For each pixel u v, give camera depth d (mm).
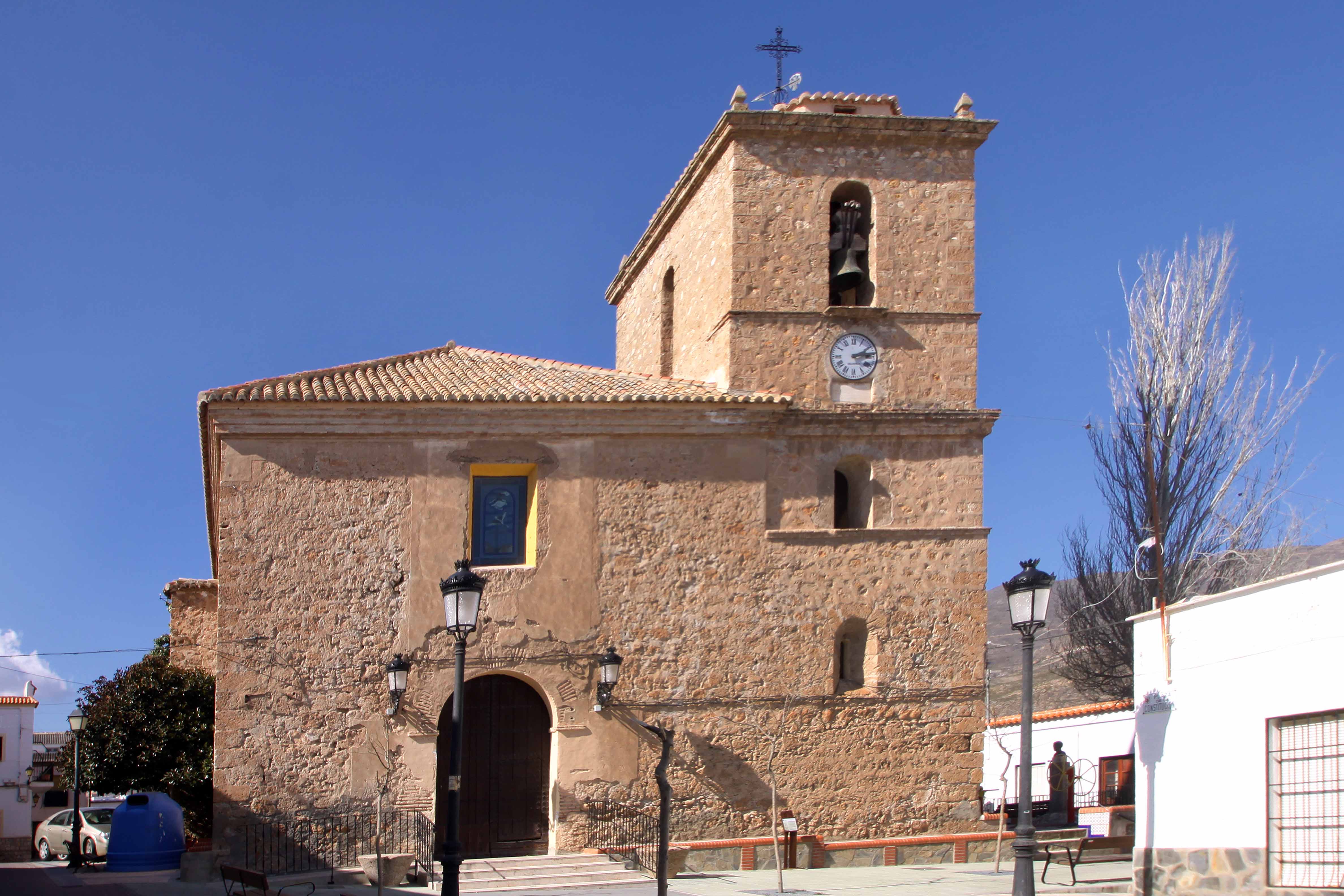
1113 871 23875
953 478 27312
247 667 24734
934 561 26953
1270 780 16641
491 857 25016
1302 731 16344
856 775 26062
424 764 24844
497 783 25562
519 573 25734
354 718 24828
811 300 27828
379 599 25297
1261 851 16656
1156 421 35781
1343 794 15602
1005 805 31406
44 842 35094
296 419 25500
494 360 29828
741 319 27609
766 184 28125
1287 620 16562
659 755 25625
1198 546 34969
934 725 26438
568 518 26062
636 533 26250
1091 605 37719
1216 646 17828
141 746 29516
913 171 28562
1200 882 17812
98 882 23969
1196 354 35812
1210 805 17734
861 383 27719
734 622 26219
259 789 24375
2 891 22594
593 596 25922
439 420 25906
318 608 25094
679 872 24422
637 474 26453
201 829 30266
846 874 24297
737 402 26438
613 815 25234
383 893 21562
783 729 26000
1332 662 15734
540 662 25484
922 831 26109
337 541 25359
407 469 25781
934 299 28125
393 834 24484
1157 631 19156
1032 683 17500
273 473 25406
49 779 53031
